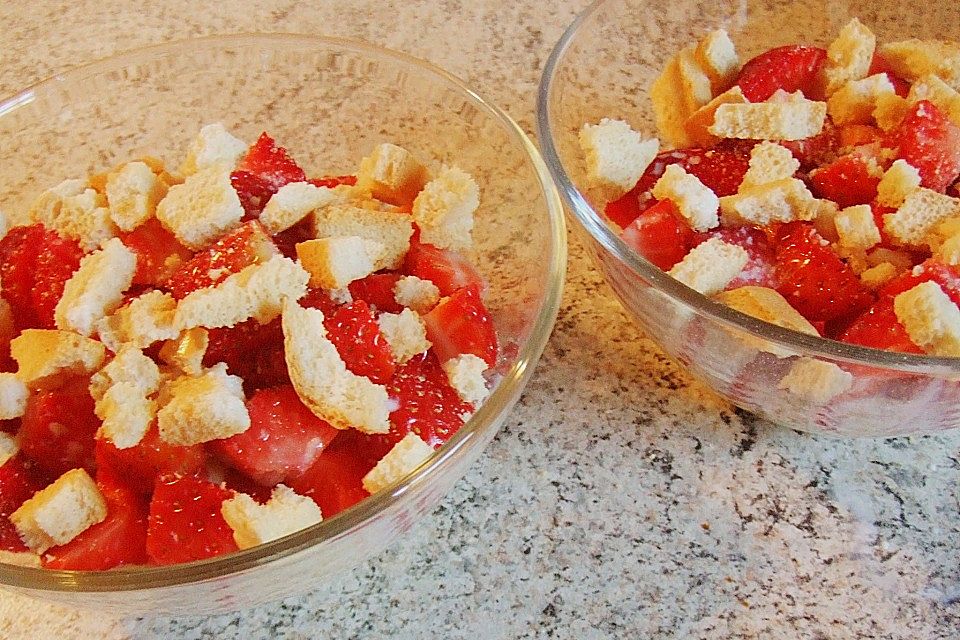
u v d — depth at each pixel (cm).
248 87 38
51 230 33
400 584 32
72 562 29
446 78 36
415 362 31
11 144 37
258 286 30
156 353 31
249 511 28
